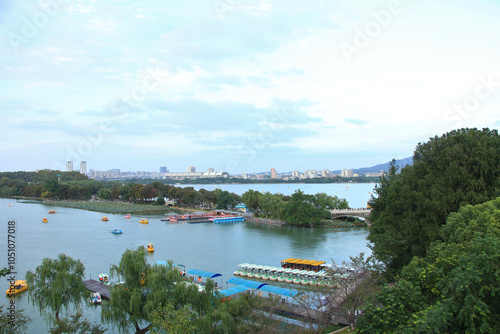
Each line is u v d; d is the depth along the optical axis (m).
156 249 131.88
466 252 35.66
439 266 37.72
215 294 60.75
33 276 61.16
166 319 39.84
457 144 71.56
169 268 59.88
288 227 191.75
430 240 65.06
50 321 64.12
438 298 34.78
